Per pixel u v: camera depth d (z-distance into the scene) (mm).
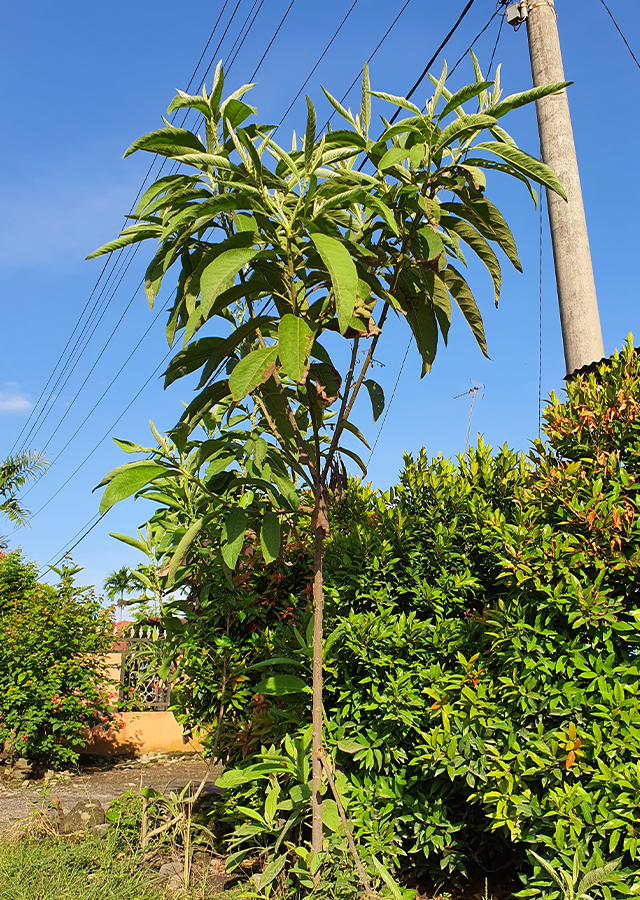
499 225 3219
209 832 4105
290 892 3260
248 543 4762
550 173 2961
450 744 3281
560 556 3188
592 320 4848
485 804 3229
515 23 5562
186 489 4344
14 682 8648
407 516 4172
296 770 3510
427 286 3326
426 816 3570
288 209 3131
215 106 3188
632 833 2684
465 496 4129
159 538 5512
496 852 3922
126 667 10258
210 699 4793
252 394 3775
